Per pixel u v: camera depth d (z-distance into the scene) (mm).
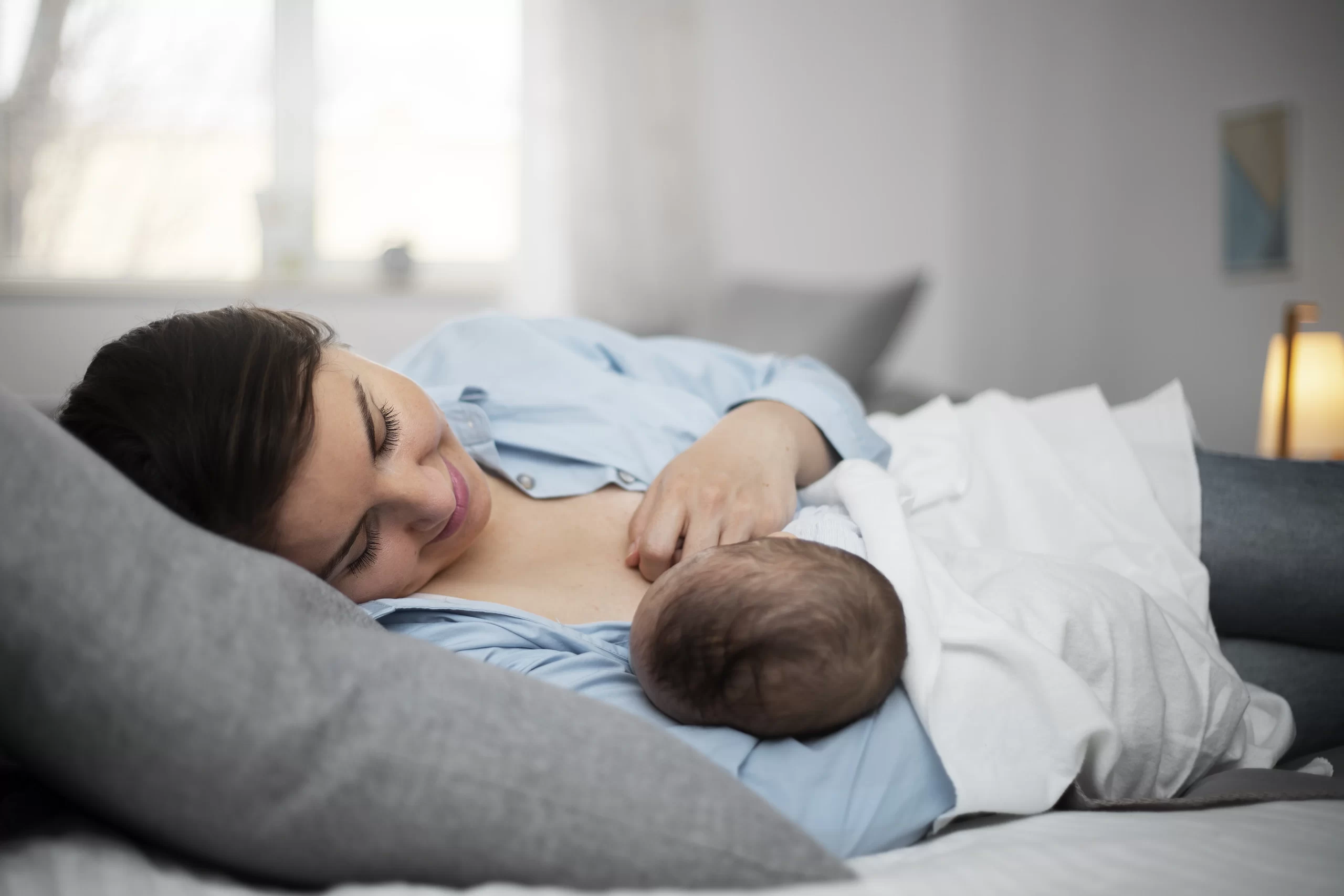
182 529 596
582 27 3232
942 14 3445
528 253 3258
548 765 552
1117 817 668
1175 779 771
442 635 833
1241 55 3059
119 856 566
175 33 3174
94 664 526
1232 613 1039
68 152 3133
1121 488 1078
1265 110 3010
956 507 1078
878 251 3533
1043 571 791
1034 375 3486
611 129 3266
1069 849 570
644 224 3303
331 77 3283
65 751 539
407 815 533
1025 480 1099
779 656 668
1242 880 524
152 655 530
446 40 3332
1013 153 3439
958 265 3510
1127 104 3281
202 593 560
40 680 528
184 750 526
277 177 3268
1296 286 2967
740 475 927
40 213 3129
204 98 3209
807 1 3422
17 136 3096
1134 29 3250
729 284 2891
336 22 3271
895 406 2268
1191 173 3184
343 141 3318
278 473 688
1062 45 3357
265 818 532
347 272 3371
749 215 3439
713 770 590
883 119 3488
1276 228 3004
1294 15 2953
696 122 3326
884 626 694
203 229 3242
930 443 1163
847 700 680
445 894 528
